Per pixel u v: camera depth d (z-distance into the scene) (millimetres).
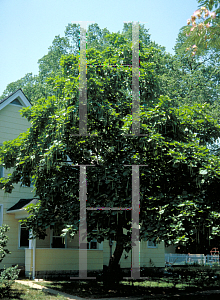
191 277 17938
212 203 11953
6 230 12008
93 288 13398
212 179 10773
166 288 14125
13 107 19344
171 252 31047
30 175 12742
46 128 11656
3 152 12750
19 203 18250
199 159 10703
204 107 13508
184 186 12438
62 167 12367
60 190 12766
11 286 12742
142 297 11633
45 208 12984
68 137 11156
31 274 15922
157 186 12383
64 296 11523
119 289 13234
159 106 11594
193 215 10297
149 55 13578
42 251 16281
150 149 11453
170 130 12078
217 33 6137
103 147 12133
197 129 12945
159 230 10617
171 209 10742
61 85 12156
